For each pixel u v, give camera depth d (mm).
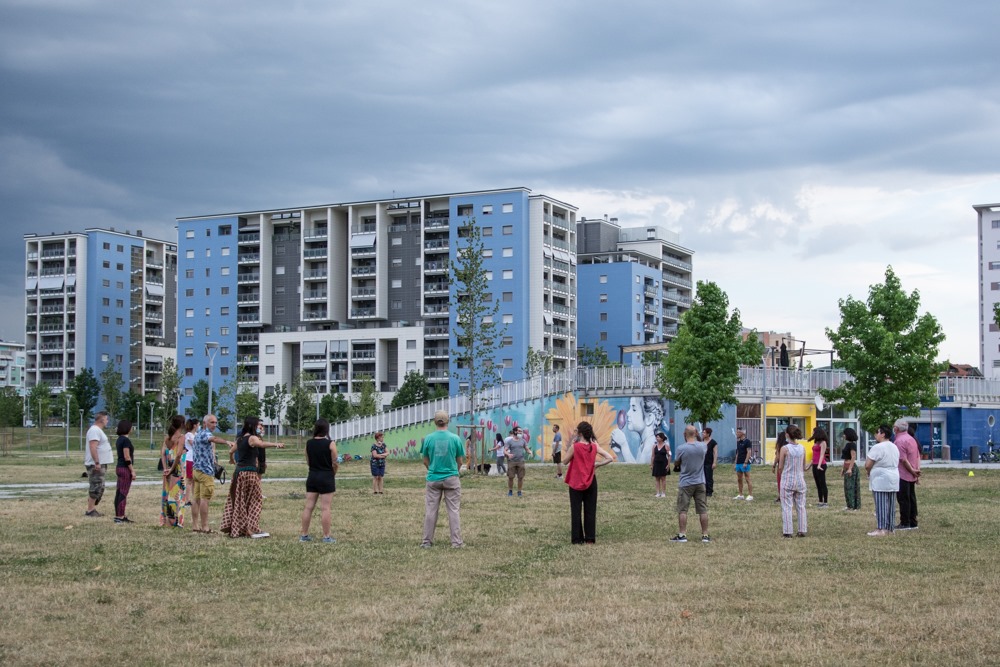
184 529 17875
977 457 53156
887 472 17484
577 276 124438
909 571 13023
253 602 10922
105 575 12570
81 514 20703
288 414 100125
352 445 63156
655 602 10883
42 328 140125
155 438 93312
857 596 11195
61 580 12172
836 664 8234
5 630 9438
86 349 138750
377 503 24234
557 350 112188
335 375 117062
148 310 147125
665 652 8641
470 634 9375
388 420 61500
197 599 11039
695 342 47406
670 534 17609
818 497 25406
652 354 81625
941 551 15008
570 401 55031
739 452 26328
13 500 24531
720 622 9852
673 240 137125
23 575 12523
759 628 9602
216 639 9141
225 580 12250
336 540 16453
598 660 8383
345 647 8836
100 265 140375
